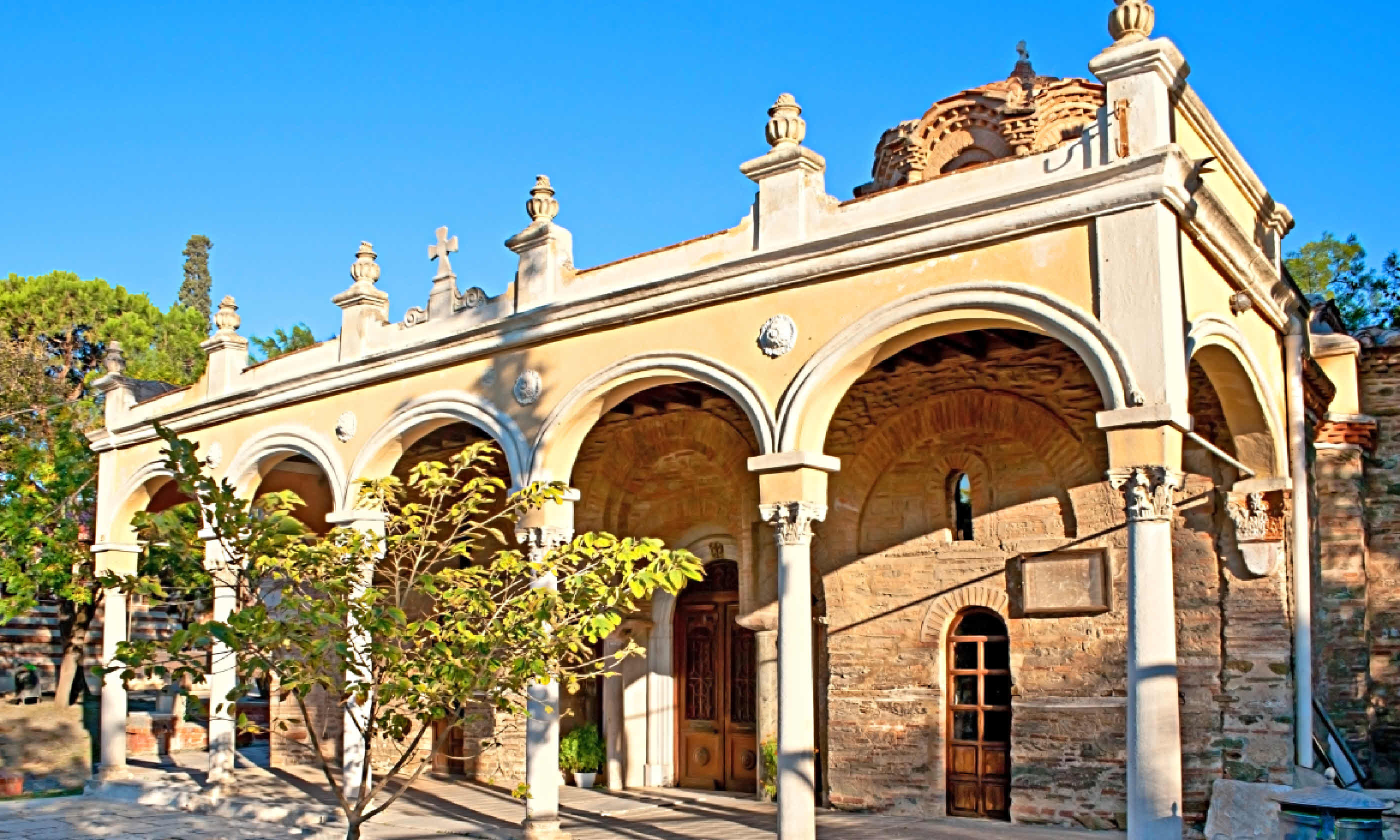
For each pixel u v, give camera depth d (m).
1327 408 16.31
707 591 18.03
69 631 27.08
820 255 12.39
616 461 18.19
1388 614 16.16
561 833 13.99
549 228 15.11
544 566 10.59
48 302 42.19
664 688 18.09
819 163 12.98
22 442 28.47
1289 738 13.12
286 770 20.91
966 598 14.82
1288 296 13.66
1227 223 11.65
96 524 21.66
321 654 9.43
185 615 27.42
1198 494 13.95
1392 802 12.00
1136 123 10.65
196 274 57.97
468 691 9.58
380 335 17.30
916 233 11.74
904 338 11.97
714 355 13.25
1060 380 14.30
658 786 17.83
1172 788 9.73
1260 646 13.39
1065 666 14.01
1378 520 16.39
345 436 17.33
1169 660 9.89
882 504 15.63
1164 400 10.10
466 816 15.87
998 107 16.53
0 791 20.22
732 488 17.11
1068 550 14.09
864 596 15.59
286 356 18.70
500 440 15.19
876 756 15.23
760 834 13.93
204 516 10.93
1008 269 11.21
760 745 16.48
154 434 20.80
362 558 10.41
